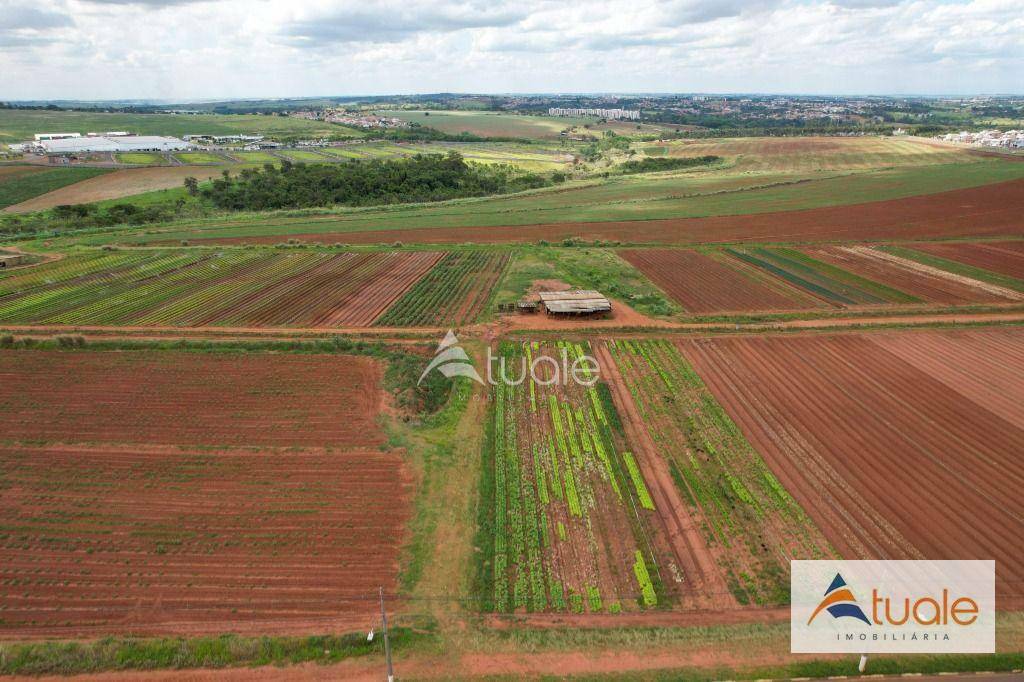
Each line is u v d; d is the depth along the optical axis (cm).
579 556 2580
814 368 4262
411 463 3178
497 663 2097
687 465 3206
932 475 3095
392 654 2123
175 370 4178
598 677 2044
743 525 2755
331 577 2444
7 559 2517
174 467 3125
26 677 2031
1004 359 4350
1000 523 2756
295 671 2064
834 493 2967
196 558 2531
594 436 3481
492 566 2527
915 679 2023
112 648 2114
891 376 4128
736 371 4238
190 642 2141
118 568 2475
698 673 2056
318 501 2884
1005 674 2033
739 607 2320
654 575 2472
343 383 4016
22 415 3597
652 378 4169
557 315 5247
